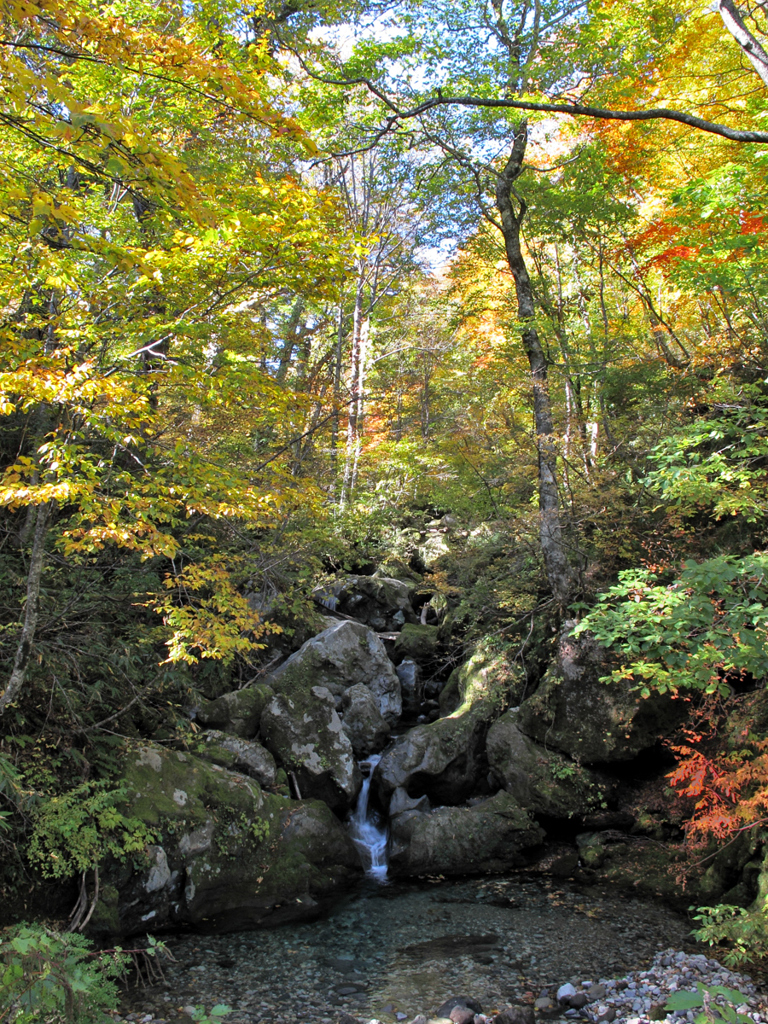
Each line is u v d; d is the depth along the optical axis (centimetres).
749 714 764
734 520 946
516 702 1057
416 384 2367
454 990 577
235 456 923
